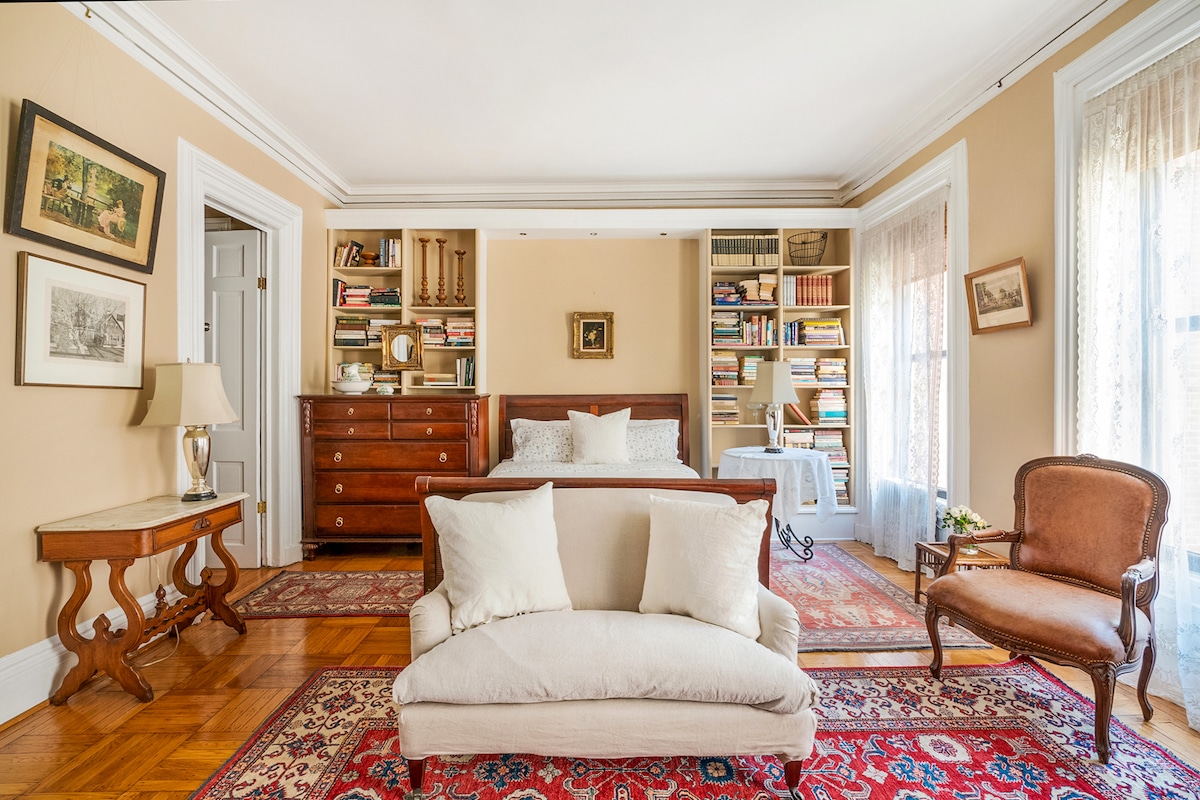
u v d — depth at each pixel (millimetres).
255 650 2586
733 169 4324
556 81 3039
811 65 2893
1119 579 2006
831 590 3332
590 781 1707
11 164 2020
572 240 4918
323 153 4008
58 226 2172
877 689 2223
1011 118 2842
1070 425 2502
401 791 1650
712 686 1547
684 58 2824
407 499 4082
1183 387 2014
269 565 3887
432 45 2703
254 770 1737
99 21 2352
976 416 3107
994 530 2385
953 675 2334
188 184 2881
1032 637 1864
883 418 3996
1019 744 1860
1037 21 2512
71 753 1817
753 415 4758
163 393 2490
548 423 4598
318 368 4359
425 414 4094
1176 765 1731
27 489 2082
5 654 2002
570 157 4078
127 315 2516
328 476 4066
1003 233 2904
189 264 2889
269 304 3836
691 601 1823
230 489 3871
